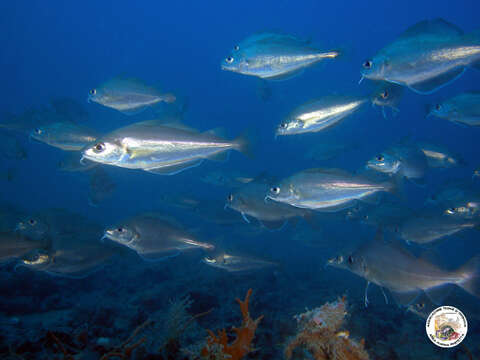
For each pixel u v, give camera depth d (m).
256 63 0.66
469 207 0.70
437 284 0.50
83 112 1.14
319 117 0.65
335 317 0.40
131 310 0.68
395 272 0.50
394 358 0.55
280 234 1.77
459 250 1.68
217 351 0.36
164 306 0.72
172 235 0.61
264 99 1.06
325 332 0.40
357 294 0.89
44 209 0.66
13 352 0.43
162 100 0.80
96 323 0.60
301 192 0.57
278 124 0.68
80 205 2.27
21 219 0.66
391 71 0.55
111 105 0.75
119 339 0.51
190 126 0.57
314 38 0.64
